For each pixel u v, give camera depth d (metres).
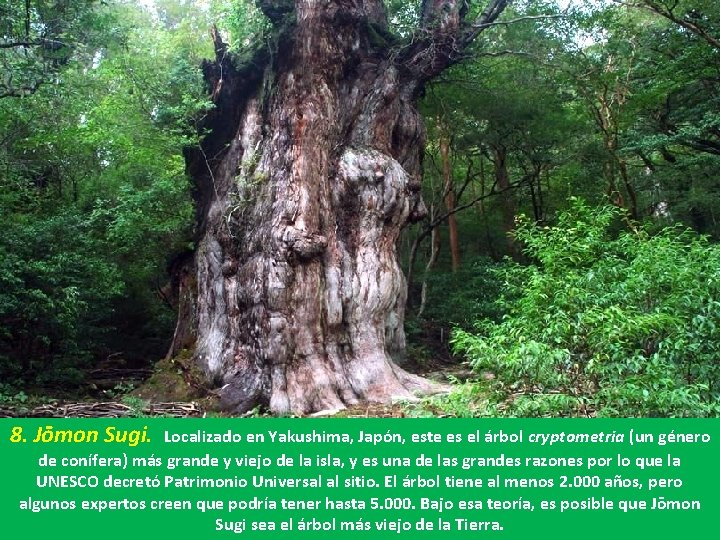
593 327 7.12
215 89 13.80
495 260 27.98
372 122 12.95
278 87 12.40
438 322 21.05
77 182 20.80
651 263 8.71
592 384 7.08
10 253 13.29
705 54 17.70
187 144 13.55
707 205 24.72
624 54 19.92
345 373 11.59
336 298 11.71
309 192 11.66
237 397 11.30
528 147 22.59
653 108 20.64
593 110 21.44
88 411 10.07
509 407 6.88
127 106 17.27
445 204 25.73
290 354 11.09
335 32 12.52
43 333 13.68
